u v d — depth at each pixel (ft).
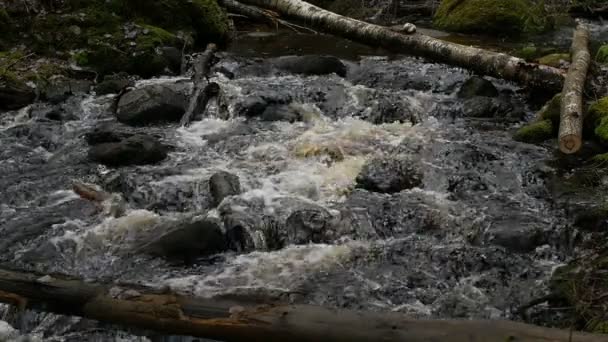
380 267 15.53
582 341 11.19
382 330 11.84
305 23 35.09
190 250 15.75
